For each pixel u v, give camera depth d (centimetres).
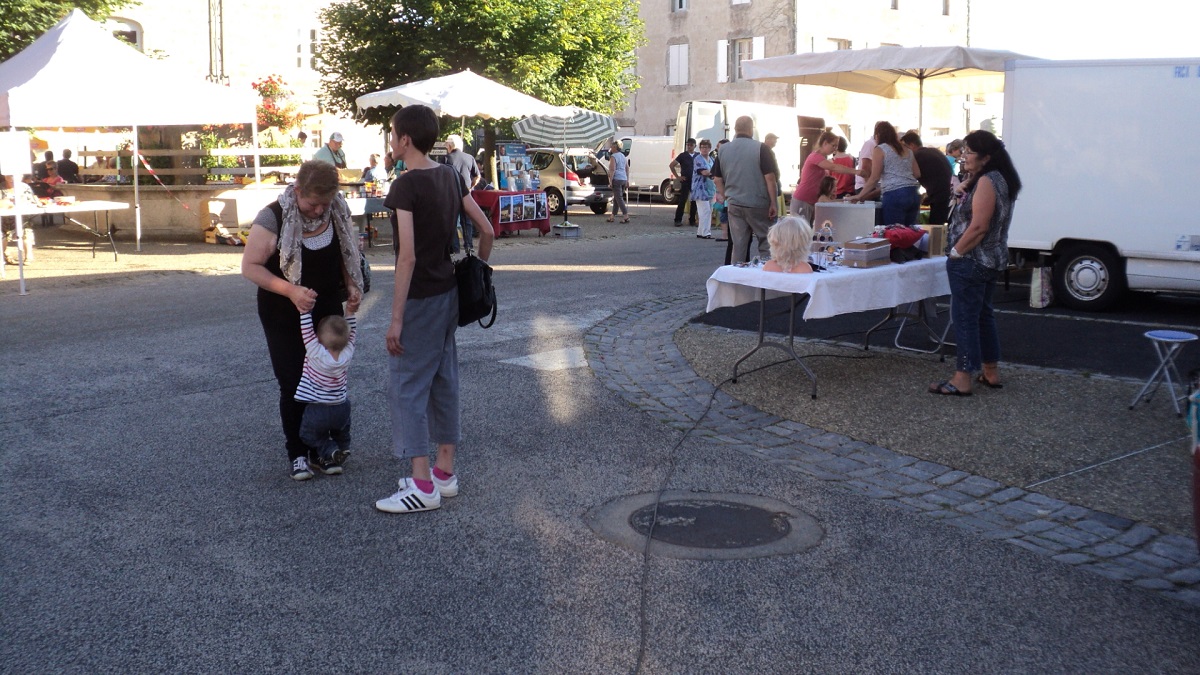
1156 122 968
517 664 349
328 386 525
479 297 492
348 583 412
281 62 3161
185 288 1224
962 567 435
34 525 471
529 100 1864
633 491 523
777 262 691
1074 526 482
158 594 400
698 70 4153
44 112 1411
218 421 638
